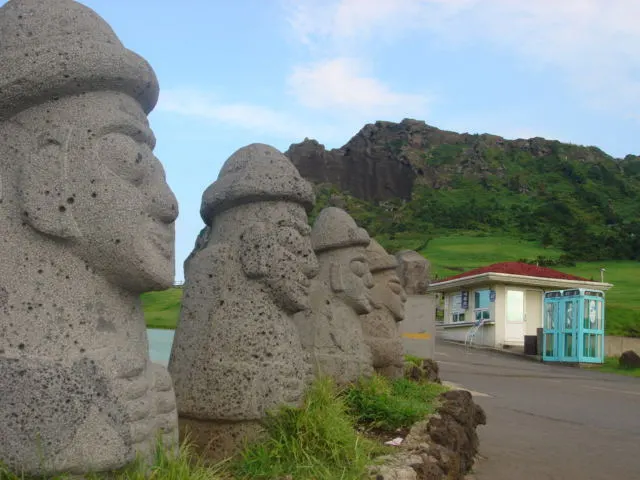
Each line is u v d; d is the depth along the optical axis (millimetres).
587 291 23234
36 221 3338
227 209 5352
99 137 3520
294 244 5152
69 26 3623
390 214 68375
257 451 4527
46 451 3014
